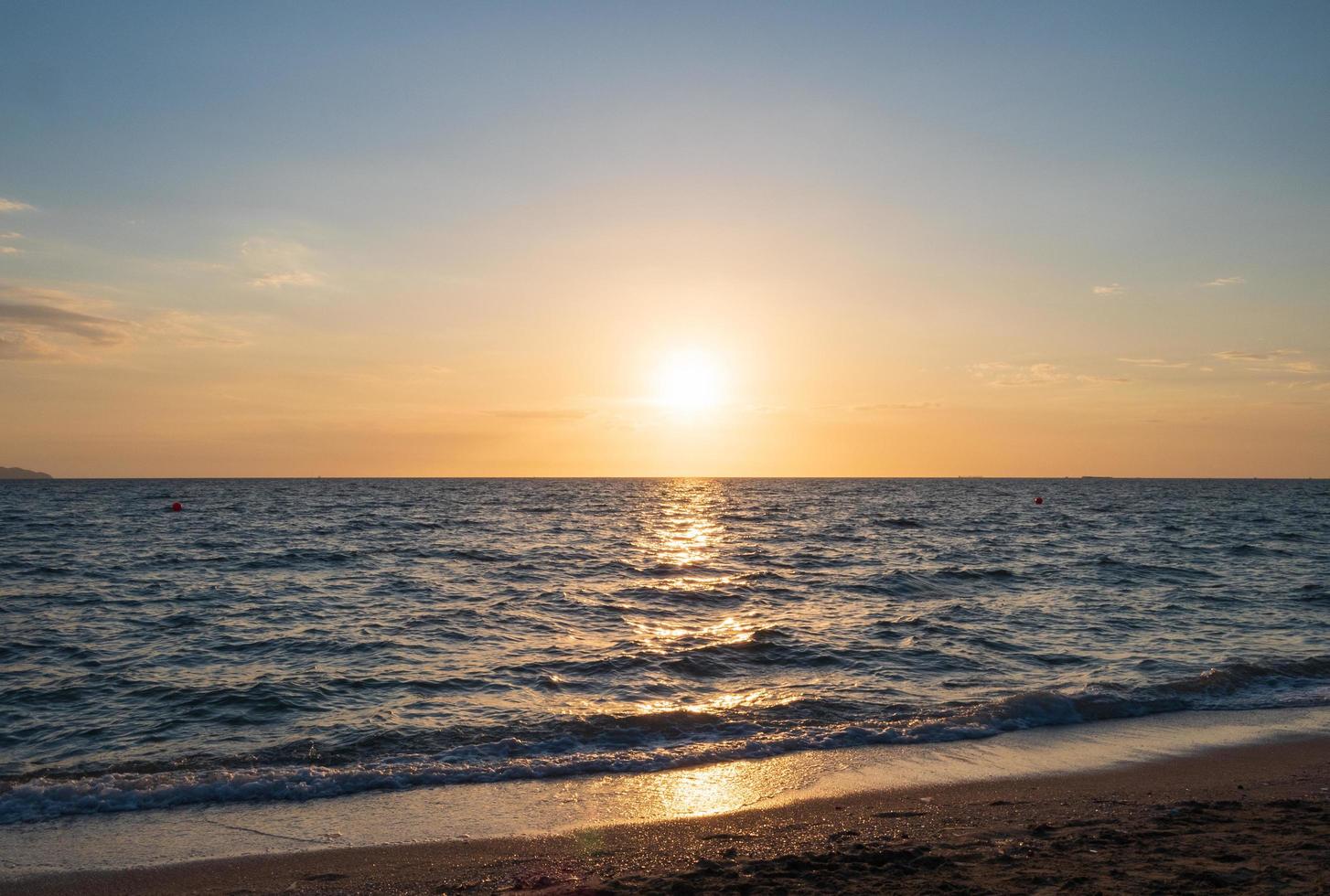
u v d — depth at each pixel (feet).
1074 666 60.95
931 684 56.18
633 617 82.17
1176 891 23.49
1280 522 228.63
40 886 27.09
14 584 101.24
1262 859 25.90
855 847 28.73
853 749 42.45
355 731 45.57
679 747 42.80
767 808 34.19
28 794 35.35
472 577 111.55
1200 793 35.29
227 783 36.83
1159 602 89.81
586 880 26.32
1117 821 31.04
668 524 224.94
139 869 28.35
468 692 54.03
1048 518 246.88
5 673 58.23
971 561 130.21
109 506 303.48
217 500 354.95
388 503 340.59
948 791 36.11
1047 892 23.75
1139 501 383.04
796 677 58.18
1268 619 79.41
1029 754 41.55
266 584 102.83
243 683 55.62
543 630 75.15
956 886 24.50
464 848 30.14
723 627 76.84
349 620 79.20
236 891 26.50
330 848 30.17
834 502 374.63
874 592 98.94
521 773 38.65
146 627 75.10
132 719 48.08
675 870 27.14
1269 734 44.96
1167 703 50.88
